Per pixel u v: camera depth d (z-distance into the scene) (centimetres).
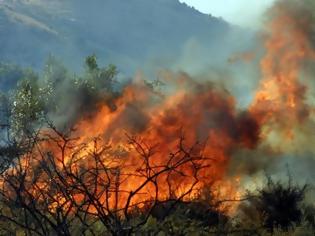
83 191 829
